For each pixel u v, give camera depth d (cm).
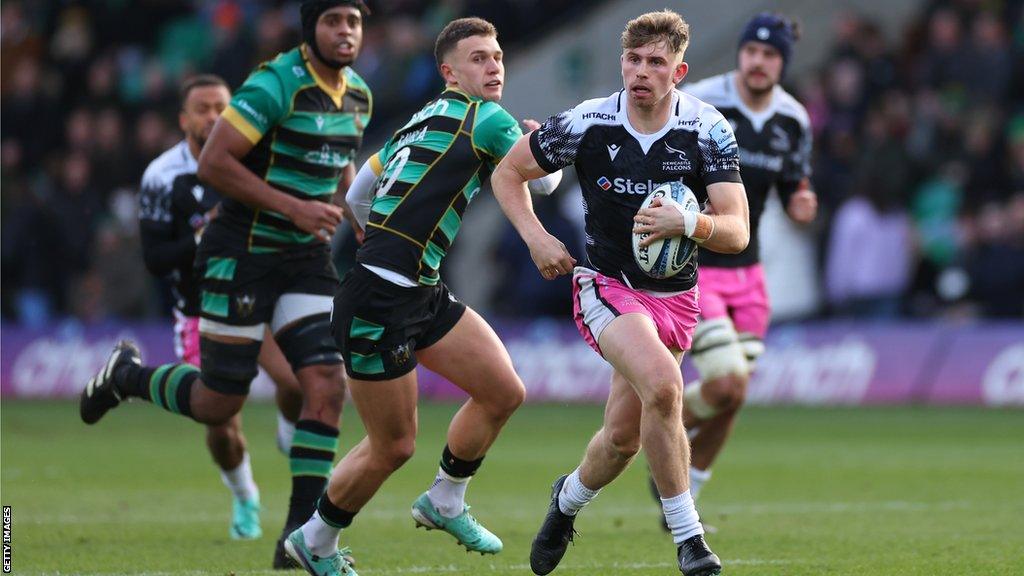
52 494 3428
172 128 7419
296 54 2473
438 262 2150
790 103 3116
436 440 4862
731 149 2070
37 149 7662
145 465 4131
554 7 7662
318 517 2131
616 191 2080
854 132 6138
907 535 2733
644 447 2000
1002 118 6162
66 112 7988
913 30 6844
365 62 7562
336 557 2164
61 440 4884
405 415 2108
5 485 3600
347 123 2525
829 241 6006
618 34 7488
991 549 2531
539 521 3003
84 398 2681
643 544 2675
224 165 2409
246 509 2797
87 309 6688
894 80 6272
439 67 2245
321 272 2531
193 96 2906
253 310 2491
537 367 6247
